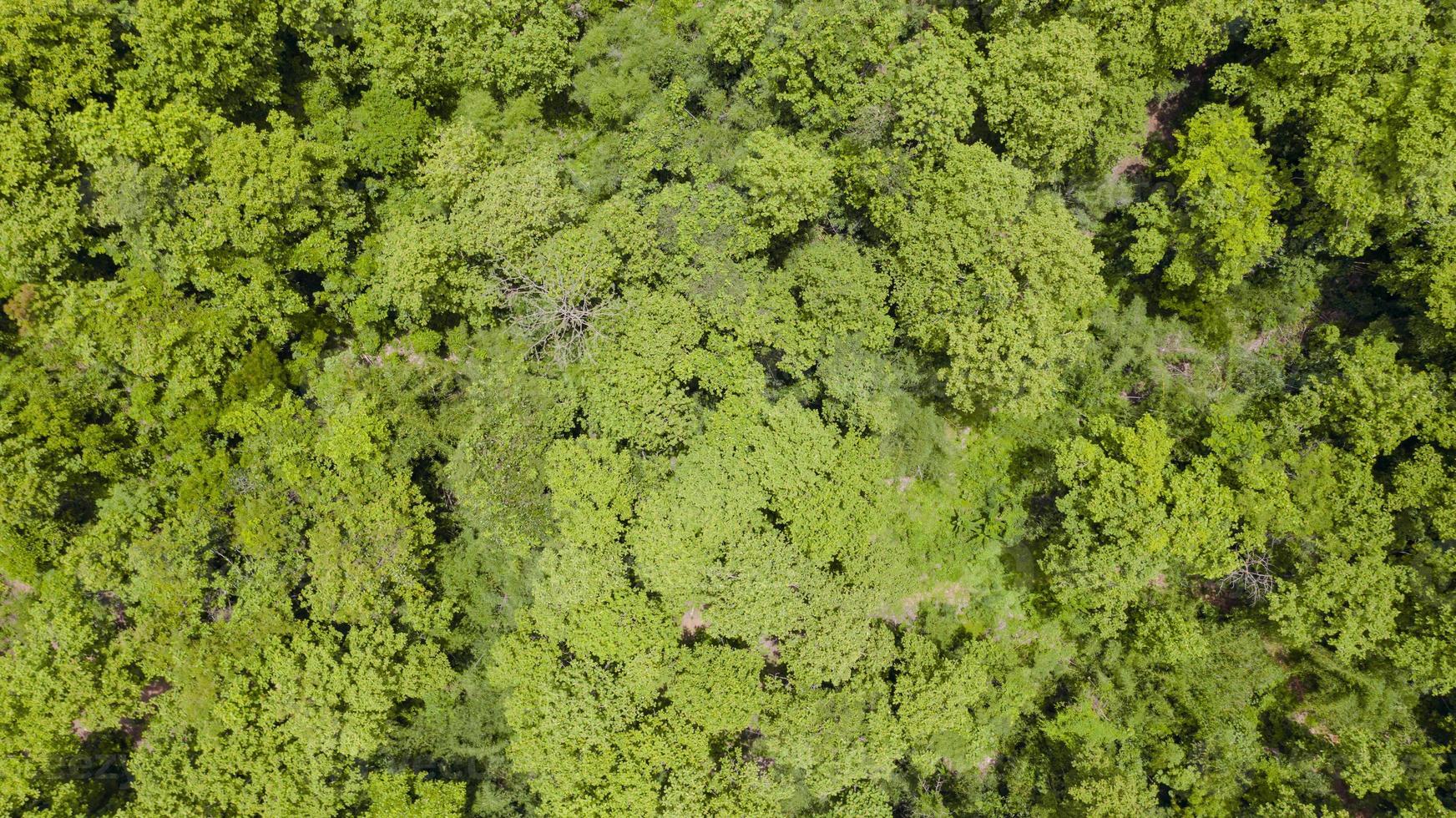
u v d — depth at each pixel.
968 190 27.91
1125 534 28.06
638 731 28.97
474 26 29.42
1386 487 28.77
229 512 29.70
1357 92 26.52
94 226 29.53
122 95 27.81
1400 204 26.81
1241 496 27.94
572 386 29.97
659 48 29.80
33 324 28.89
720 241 30.12
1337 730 29.95
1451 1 27.36
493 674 29.91
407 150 30.05
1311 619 28.30
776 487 29.08
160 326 28.30
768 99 30.19
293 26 29.30
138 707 29.48
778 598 28.66
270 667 28.73
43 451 28.31
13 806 28.86
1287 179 28.47
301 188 28.58
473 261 30.22
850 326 29.47
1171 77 30.22
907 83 27.83
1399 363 29.08
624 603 28.88
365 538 29.00
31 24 26.33
